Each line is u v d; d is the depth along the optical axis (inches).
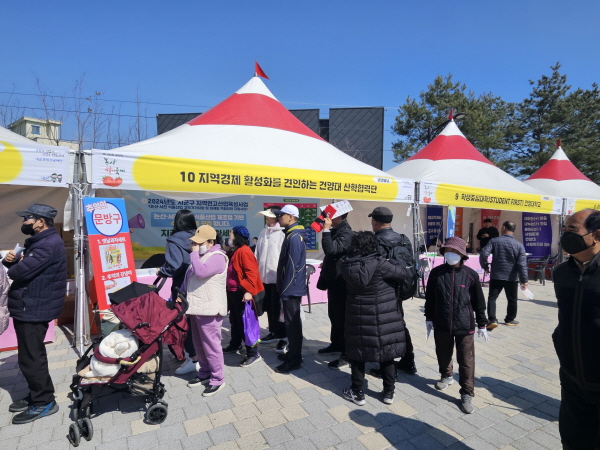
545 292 360.5
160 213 276.2
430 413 131.5
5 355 177.5
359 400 135.6
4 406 131.4
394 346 129.0
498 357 186.9
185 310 130.2
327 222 161.3
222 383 144.5
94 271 178.1
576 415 87.4
